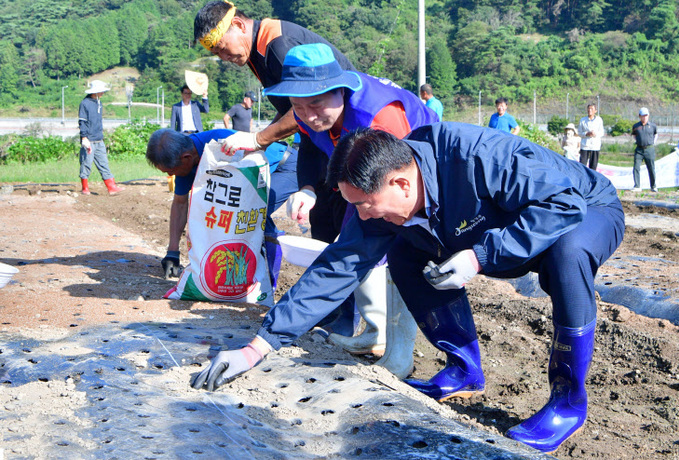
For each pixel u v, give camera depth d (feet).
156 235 24.12
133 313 12.39
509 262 7.78
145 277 16.08
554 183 7.88
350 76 9.66
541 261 8.54
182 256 20.17
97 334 10.87
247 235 13.15
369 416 8.00
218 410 8.20
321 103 9.40
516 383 11.27
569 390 8.75
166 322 11.82
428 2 501.15
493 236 7.77
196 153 14.35
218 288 13.17
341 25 442.09
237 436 7.53
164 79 542.98
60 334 10.92
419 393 9.41
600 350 13.01
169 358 9.84
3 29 653.30
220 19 11.27
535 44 434.30
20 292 13.85
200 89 38.81
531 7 474.49
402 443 7.29
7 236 21.61
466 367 10.38
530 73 398.01
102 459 6.84
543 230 7.73
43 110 521.65
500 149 8.10
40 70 572.51
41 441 7.21
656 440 9.34
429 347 13.37
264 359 9.70
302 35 11.53
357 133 7.60
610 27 442.91
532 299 15.71
